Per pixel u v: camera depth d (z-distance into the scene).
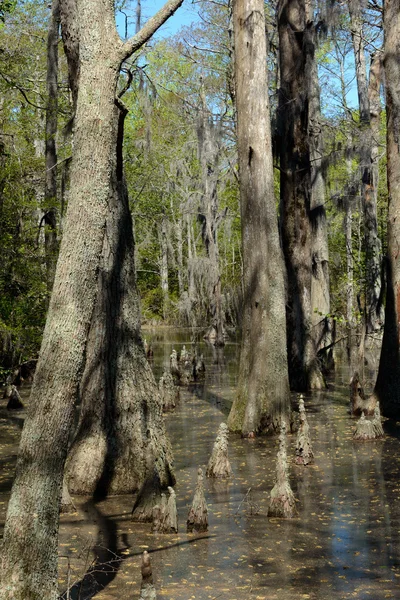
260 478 11.62
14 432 16.38
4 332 20.89
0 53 23.27
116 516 9.59
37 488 5.16
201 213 39.66
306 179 23.08
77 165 5.44
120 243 11.33
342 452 13.55
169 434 16.05
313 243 27.17
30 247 21.94
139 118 38.97
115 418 10.98
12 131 28.09
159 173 39.53
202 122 26.97
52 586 5.21
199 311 44.72
